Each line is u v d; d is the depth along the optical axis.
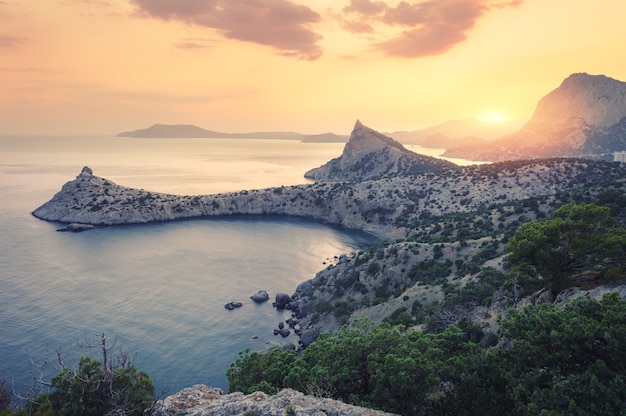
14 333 89.31
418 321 67.94
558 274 35.72
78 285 119.94
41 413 20.12
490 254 95.19
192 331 95.06
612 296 24.97
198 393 27.00
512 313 28.12
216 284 126.62
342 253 167.62
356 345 34.16
